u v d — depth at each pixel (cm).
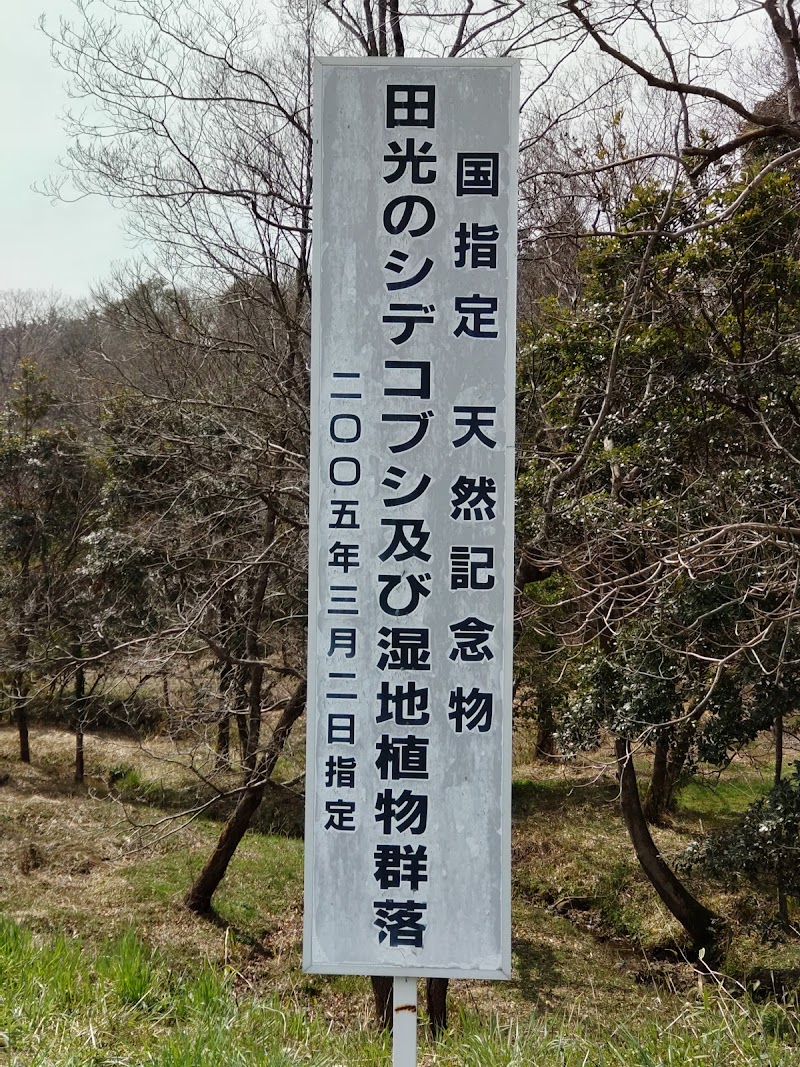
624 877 1391
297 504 1130
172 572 1180
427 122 331
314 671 327
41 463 1791
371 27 1045
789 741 1312
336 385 330
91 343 1730
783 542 696
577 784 1803
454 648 327
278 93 1139
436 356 330
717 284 890
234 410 1166
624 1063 387
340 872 324
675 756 1058
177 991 502
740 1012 428
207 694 1124
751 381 866
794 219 847
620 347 854
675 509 766
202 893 1260
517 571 890
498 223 331
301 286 1155
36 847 1418
